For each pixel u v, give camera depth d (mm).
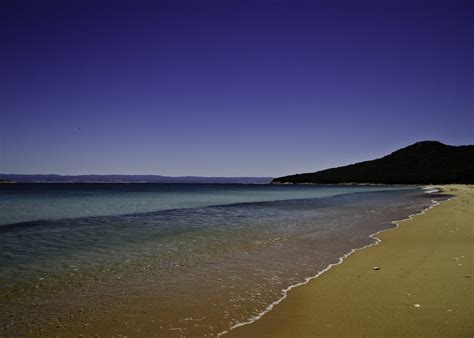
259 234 17062
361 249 13164
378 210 30844
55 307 7359
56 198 51438
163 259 11711
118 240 15391
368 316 6570
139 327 6359
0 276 9656
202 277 9547
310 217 25297
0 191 77312
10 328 6348
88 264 11016
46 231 17938
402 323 6191
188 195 66562
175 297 7934
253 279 9312
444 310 6723
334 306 7172
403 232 16891
